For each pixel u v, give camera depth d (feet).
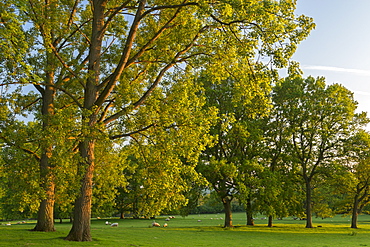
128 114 58.49
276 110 149.07
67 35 77.30
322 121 149.69
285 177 143.64
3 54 46.80
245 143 131.85
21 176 56.80
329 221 234.99
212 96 130.31
